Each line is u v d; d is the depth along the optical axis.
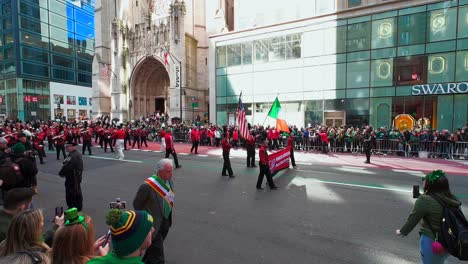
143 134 22.50
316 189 8.93
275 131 19.88
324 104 24.31
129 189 9.19
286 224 6.00
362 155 16.89
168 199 4.01
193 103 36.81
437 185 3.07
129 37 40.22
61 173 6.61
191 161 15.06
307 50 24.97
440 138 15.66
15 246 2.22
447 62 19.59
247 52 28.30
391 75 21.55
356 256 4.58
